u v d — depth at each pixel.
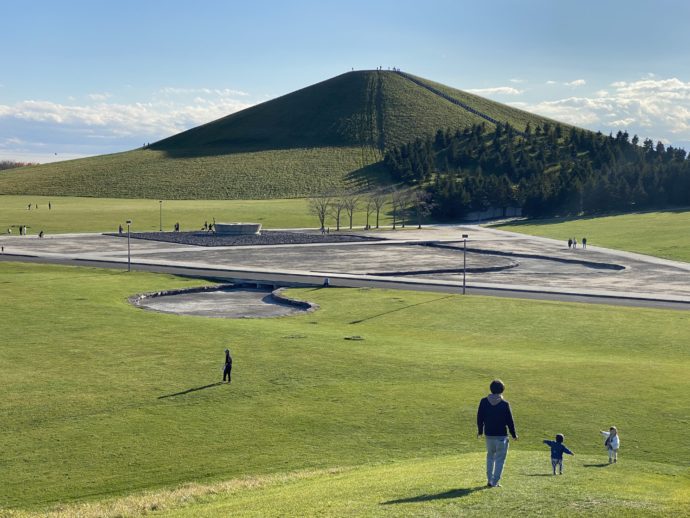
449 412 38.78
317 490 24.00
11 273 96.88
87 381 44.25
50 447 34.16
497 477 22.06
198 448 34.12
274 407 39.81
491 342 59.53
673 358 53.62
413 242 146.00
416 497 21.22
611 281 97.31
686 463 30.83
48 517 25.42
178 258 116.69
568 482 22.92
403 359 50.19
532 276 102.31
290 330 61.78
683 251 128.50
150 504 26.16
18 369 46.72
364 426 36.81
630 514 18.78
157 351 51.94
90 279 91.94
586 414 37.69
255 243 141.62
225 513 21.77
